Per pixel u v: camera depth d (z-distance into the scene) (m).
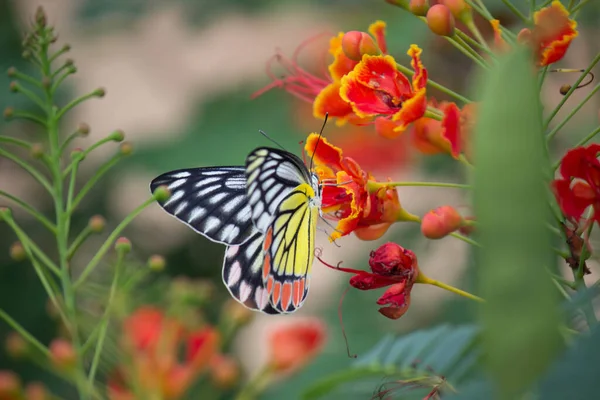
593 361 0.52
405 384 0.64
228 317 0.69
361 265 0.85
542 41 0.60
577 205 0.59
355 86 0.63
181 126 0.87
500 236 0.49
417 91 0.62
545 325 0.48
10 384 0.63
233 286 0.70
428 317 0.83
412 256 0.63
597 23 0.79
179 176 0.69
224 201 0.69
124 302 0.65
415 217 0.64
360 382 0.67
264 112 0.86
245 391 0.70
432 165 0.85
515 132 0.49
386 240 0.85
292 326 0.70
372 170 0.85
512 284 0.49
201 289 0.67
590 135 0.60
